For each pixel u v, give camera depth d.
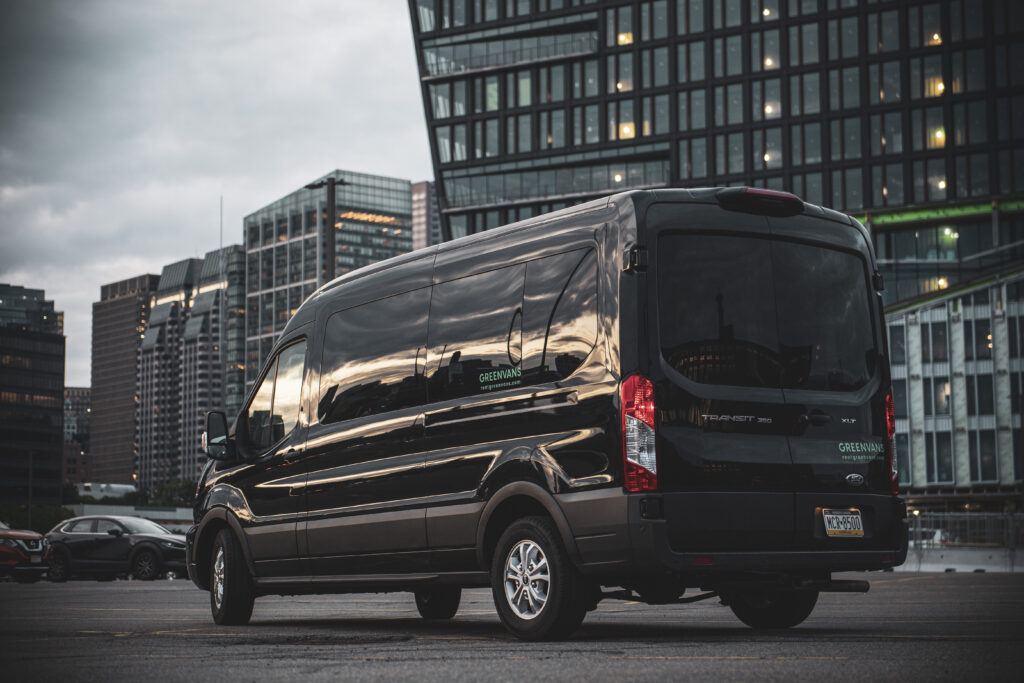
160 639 7.63
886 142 79.50
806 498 7.00
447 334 7.93
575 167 86.62
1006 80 77.31
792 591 7.84
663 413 6.58
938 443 70.56
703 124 83.50
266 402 9.72
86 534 25.89
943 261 77.38
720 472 6.70
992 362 69.56
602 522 6.55
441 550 7.64
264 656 6.16
